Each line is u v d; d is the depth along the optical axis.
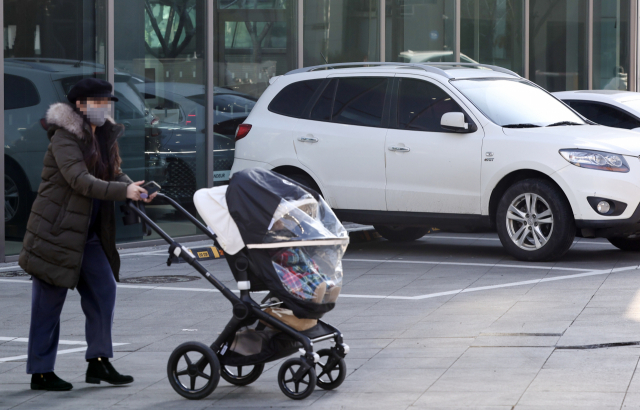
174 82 24.88
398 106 21.00
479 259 20.53
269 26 27.48
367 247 23.34
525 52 36.16
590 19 39.16
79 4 22.59
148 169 24.25
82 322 15.09
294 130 21.97
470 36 34.00
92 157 10.43
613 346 11.71
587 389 9.81
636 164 18.84
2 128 20.88
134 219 10.60
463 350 11.98
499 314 14.20
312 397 10.13
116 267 10.91
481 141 19.75
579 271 18.16
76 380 11.35
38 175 21.84
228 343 10.52
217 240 10.25
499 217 19.75
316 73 22.42
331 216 10.53
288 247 10.05
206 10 25.59
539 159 19.02
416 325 13.76
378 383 10.59
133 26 23.80
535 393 9.75
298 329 10.29
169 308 16.05
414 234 24.23
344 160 21.25
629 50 41.56
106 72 23.20
